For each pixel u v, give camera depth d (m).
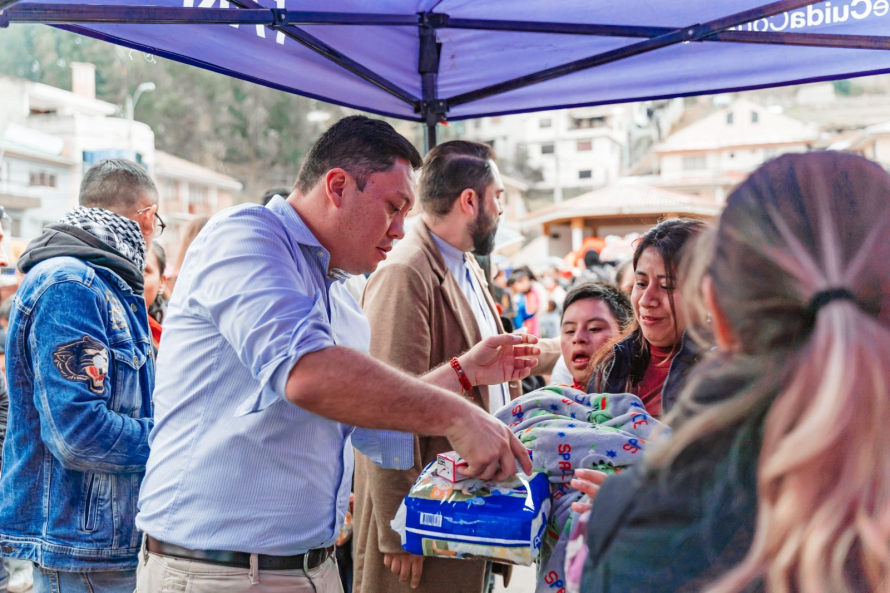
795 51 2.88
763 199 0.92
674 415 0.96
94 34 2.14
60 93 25.77
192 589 1.72
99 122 24.16
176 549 1.75
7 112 24.11
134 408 2.29
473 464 1.51
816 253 0.87
